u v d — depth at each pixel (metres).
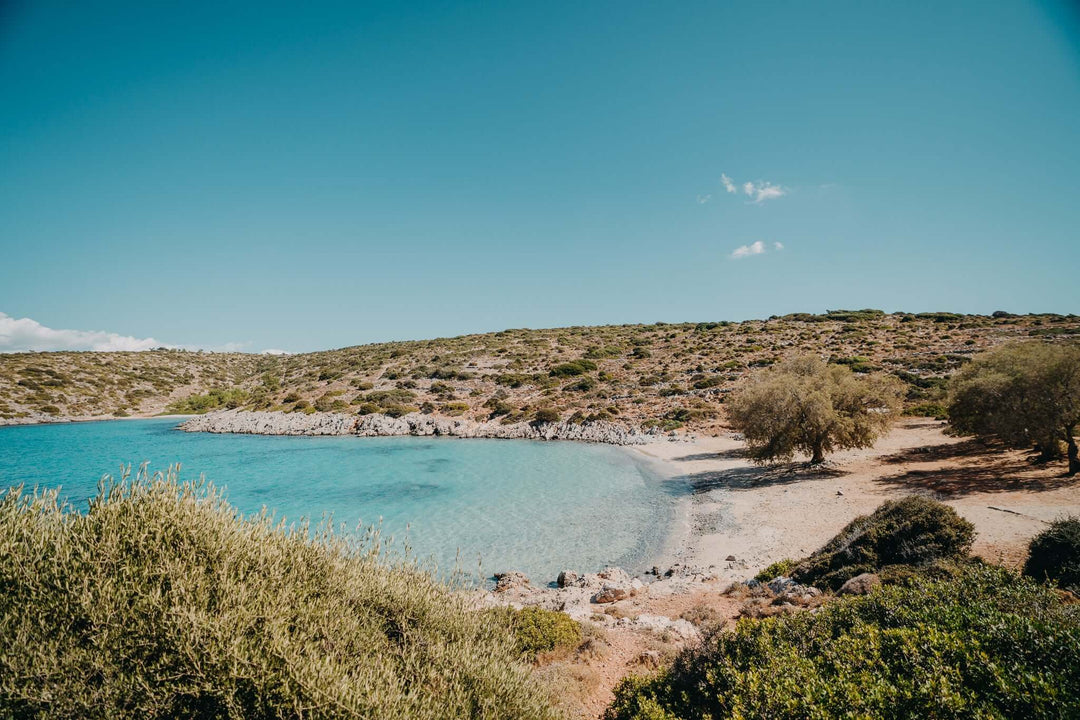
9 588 4.41
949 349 67.06
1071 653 4.93
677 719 6.79
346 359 125.06
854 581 12.29
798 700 5.28
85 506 29.05
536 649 10.92
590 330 135.00
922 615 6.50
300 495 33.91
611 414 64.44
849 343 80.50
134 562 4.86
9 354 119.25
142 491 5.38
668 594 15.86
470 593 7.87
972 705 4.60
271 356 178.88
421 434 67.88
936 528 13.56
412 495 33.66
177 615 4.42
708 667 7.36
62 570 4.51
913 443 34.97
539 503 31.03
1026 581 7.47
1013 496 19.52
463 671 5.82
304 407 80.56
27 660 3.99
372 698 4.51
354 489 35.62
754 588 14.87
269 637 4.68
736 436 49.19
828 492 25.75
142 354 144.12
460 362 100.06
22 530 4.66
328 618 5.45
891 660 5.65
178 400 114.81
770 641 7.07
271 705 4.24
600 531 25.08
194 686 4.16
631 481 36.78
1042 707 4.34
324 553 6.32
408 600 6.55
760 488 29.39
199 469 43.59
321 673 4.48
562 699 8.50
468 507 30.27
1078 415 20.97
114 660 4.23
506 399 78.44
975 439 32.16
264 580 5.25
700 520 25.34
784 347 84.75
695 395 67.00
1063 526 11.66
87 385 108.62
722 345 93.44
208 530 5.38
